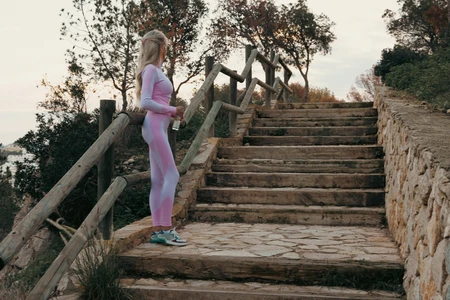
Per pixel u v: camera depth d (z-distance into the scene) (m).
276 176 5.75
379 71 14.62
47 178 7.36
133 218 5.50
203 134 5.69
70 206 6.80
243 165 6.15
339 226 4.91
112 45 13.52
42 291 2.61
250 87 8.05
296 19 22.12
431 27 20.28
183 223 5.04
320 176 5.63
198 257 3.51
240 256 3.52
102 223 3.69
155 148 3.87
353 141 6.97
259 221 5.11
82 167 2.95
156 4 14.86
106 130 3.36
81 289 3.12
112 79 13.54
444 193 2.11
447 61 8.36
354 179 5.54
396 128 4.46
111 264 3.18
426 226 2.53
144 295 3.20
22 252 6.58
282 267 3.37
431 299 2.23
